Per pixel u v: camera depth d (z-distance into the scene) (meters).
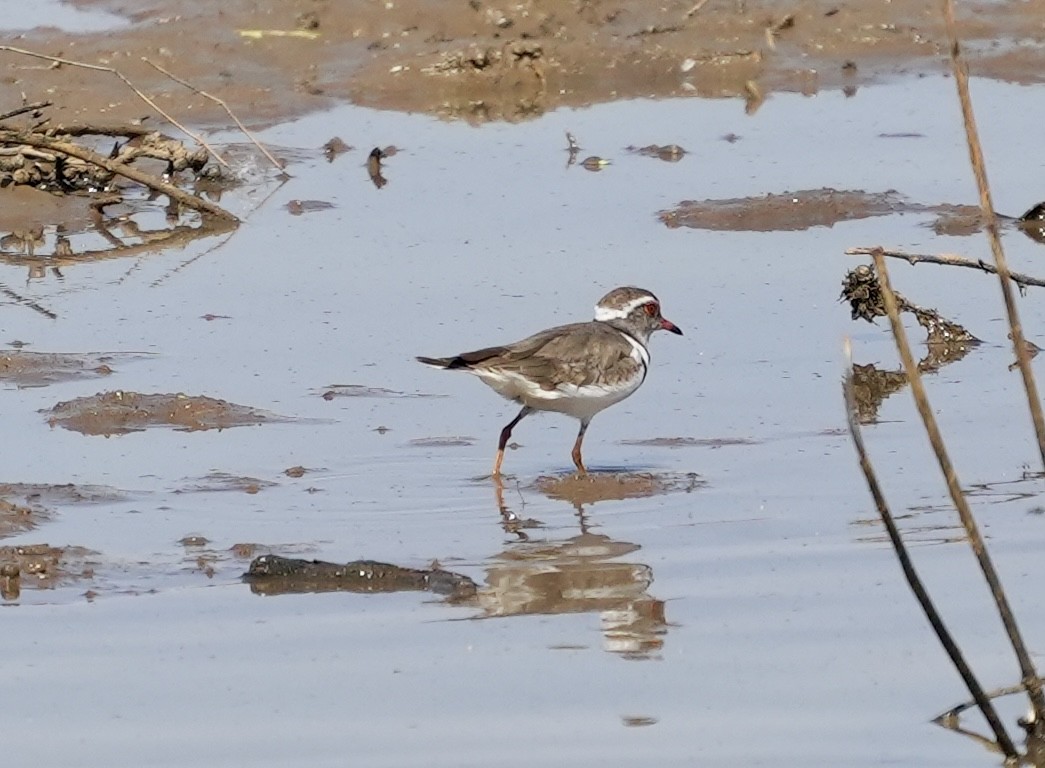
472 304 16.95
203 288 17.64
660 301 17.08
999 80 23.70
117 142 21.03
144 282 17.83
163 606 11.20
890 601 11.21
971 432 14.16
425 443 14.18
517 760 9.36
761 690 10.12
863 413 14.64
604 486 13.22
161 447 13.98
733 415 14.70
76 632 10.84
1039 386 15.10
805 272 17.83
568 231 18.91
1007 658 10.43
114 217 19.94
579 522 12.58
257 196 20.34
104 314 16.95
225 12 24.38
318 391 15.16
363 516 12.70
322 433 14.30
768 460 13.70
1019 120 22.12
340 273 17.89
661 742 9.55
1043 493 12.86
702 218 19.23
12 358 15.70
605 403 13.64
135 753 9.43
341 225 19.28
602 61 24.19
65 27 24.36
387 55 23.88
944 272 17.94
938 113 22.55
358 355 15.93
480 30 24.47
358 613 11.12
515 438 14.34
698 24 24.77
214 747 9.51
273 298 17.31
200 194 20.45
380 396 15.12
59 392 15.07
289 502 12.93
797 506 12.78
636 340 14.45
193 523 12.52
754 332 16.45
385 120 22.72
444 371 15.63
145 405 14.66
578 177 20.64
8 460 13.66
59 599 11.27
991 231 9.66
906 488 13.05
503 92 23.69
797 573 11.66
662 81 24.02
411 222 19.28
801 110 22.89
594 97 23.66
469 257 18.19
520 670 10.38
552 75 23.98
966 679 9.55
